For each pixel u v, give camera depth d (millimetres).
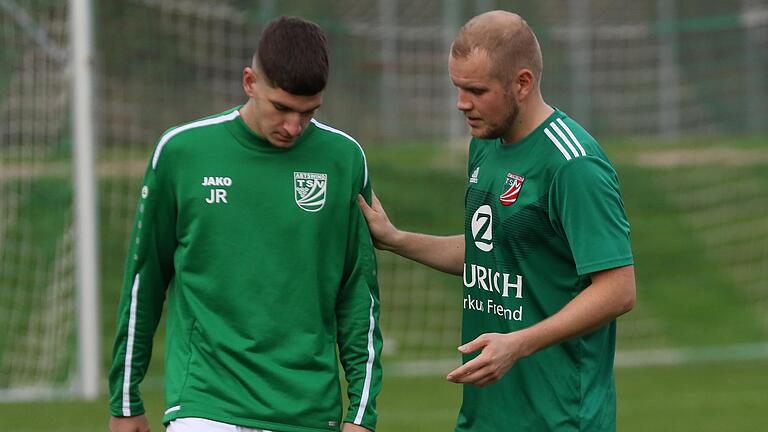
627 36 58469
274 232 13734
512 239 13891
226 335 13586
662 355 42938
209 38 45219
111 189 43625
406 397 34219
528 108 13750
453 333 44469
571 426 13797
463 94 13461
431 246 15492
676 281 50844
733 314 48406
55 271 33781
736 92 58500
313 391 13648
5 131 33875
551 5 58625
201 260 13734
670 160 57844
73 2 31031
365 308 14297
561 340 13023
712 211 54969
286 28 13023
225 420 13422
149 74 44938
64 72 33281
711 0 58562
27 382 32844
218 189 13664
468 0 58375
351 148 14211
